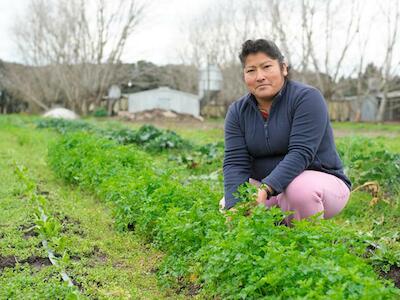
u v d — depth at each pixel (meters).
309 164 3.76
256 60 3.64
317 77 30.48
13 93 39.88
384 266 3.79
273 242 2.79
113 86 42.72
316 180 3.73
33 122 22.58
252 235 2.94
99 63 37.78
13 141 13.58
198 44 41.62
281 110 3.76
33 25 37.81
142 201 4.44
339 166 3.96
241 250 2.89
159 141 11.48
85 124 18.23
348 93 38.28
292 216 3.80
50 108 38.94
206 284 3.18
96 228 4.81
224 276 2.96
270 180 3.58
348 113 33.06
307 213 3.71
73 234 4.56
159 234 3.99
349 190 3.98
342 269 2.46
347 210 5.79
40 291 3.20
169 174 5.27
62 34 36.75
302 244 2.97
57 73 37.62
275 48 3.66
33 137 14.09
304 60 29.97
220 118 37.12
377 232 4.68
